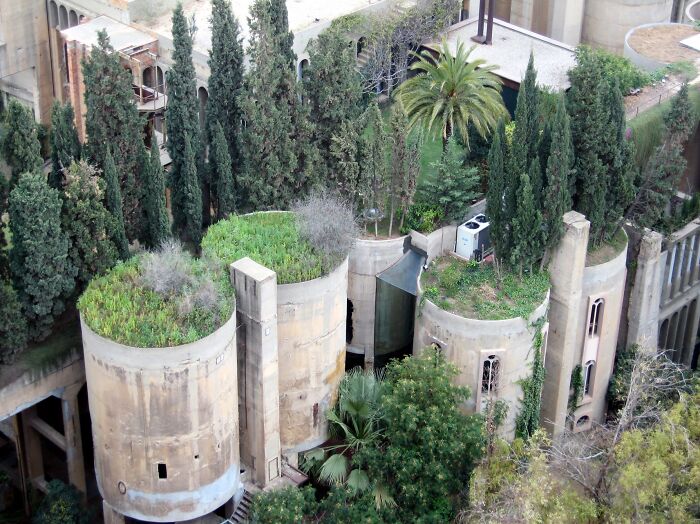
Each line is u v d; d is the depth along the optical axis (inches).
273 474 2775.6
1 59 3890.3
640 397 2780.5
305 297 2689.5
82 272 2704.2
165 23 3659.0
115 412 2491.4
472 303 2898.6
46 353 2731.3
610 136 2994.6
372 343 3184.1
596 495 2618.1
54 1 3873.0
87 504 2982.3
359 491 2731.3
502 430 2960.1
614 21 4338.1
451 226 3095.5
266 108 2952.8
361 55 3676.2
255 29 2925.7
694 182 3722.9
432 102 3253.0
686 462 2527.1
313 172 3046.3
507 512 2507.4
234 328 2536.9
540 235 2901.1
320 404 2839.6
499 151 2874.0
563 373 3097.9
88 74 2751.0
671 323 3673.7
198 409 2491.4
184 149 2970.0
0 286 2564.0
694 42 3897.6
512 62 3693.4
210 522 2731.3
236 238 2751.0
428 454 2689.5
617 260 3105.3
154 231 2901.1
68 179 2645.2
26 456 2989.7
